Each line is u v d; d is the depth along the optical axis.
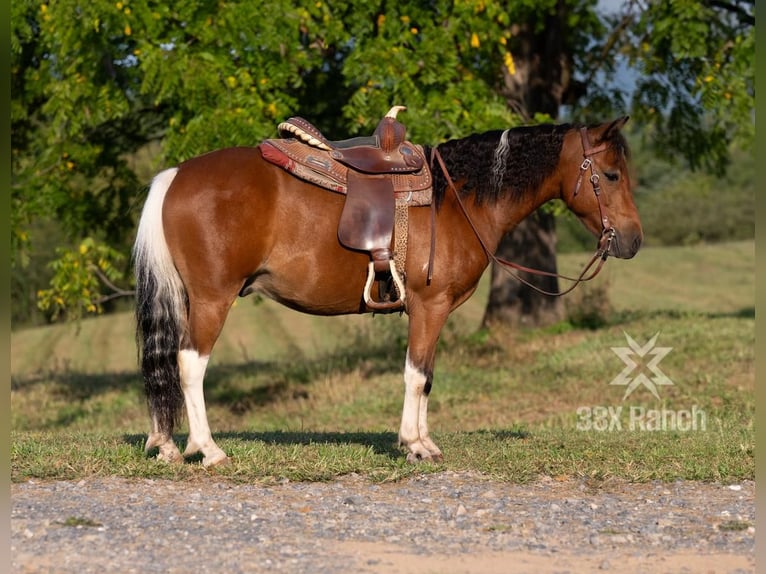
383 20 12.56
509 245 18.33
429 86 12.70
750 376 13.59
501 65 14.91
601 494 6.51
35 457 7.05
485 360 16.47
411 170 6.82
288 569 4.74
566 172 7.05
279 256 6.63
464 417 13.36
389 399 14.73
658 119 17.64
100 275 13.35
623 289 35.97
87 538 5.14
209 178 6.52
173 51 11.77
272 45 11.77
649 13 14.84
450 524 5.61
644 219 52.62
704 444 8.20
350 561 4.89
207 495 6.15
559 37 17.20
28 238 14.02
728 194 52.09
